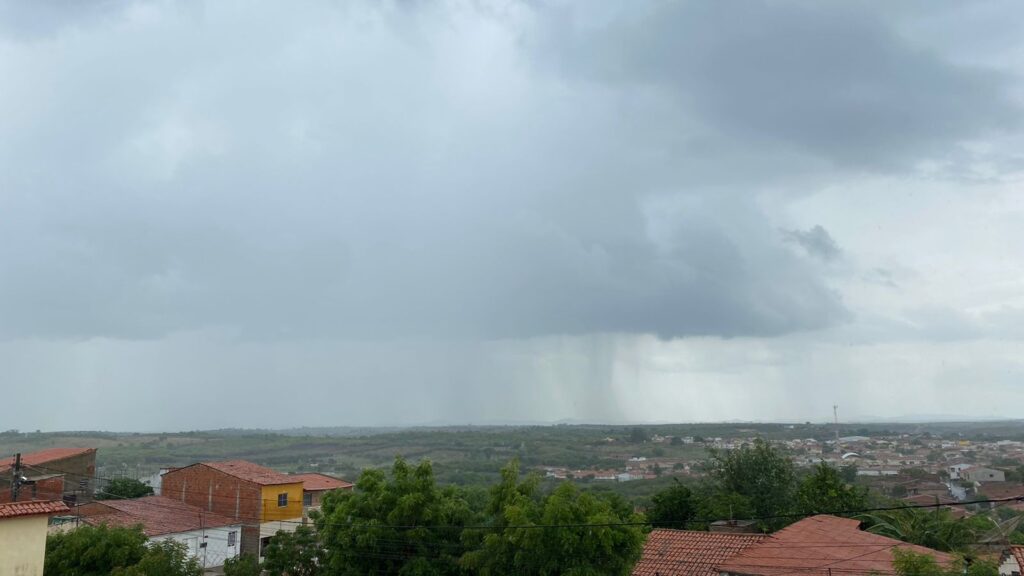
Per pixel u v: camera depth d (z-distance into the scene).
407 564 31.11
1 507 24.23
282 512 58.62
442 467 135.38
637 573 31.47
